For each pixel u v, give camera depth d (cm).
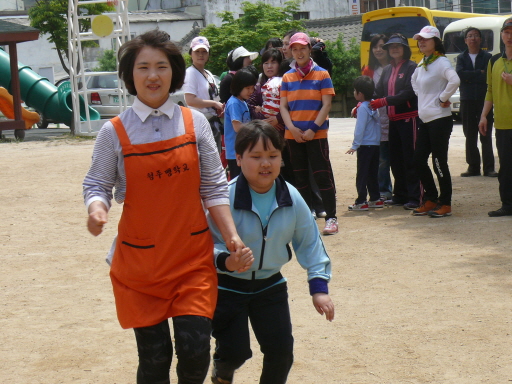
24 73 2031
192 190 305
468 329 453
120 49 308
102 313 515
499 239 672
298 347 438
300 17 4019
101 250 698
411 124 810
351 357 420
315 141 712
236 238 304
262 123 319
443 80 750
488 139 1043
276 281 333
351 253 648
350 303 513
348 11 4150
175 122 306
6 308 530
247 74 731
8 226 811
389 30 2253
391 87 806
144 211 300
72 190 1020
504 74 735
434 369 397
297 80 712
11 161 1311
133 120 304
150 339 305
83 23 2906
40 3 2900
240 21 3091
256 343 451
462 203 856
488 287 534
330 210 727
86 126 1881
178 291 300
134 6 4269
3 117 2347
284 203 321
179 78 314
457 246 655
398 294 528
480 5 3791
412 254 636
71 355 438
